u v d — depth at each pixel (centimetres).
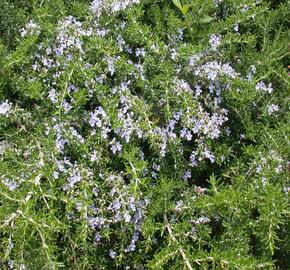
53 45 52
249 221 46
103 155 50
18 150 49
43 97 51
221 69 51
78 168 47
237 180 48
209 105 52
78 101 49
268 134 51
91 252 47
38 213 43
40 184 46
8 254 43
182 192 50
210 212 46
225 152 51
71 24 52
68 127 49
